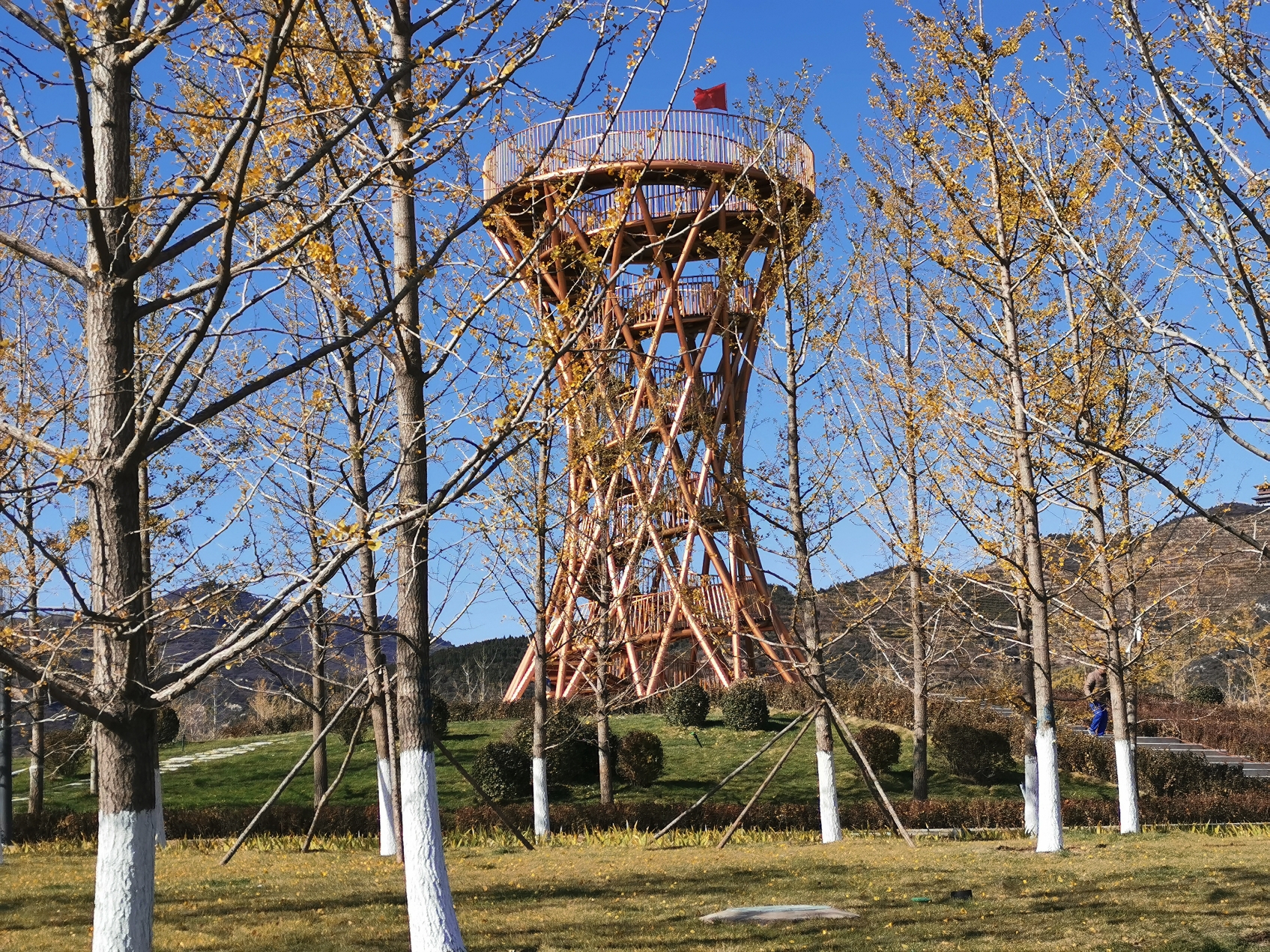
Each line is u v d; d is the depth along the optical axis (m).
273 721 39.25
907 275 15.86
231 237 6.07
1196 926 9.70
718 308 26.12
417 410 9.33
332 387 12.68
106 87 6.73
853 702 34.72
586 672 30.16
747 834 19.20
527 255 8.06
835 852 16.02
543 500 19.06
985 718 31.44
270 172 8.41
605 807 20.44
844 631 19.91
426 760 9.30
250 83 7.65
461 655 63.28
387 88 6.84
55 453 6.16
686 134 24.36
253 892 12.88
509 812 21.45
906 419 16.83
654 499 25.28
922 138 14.45
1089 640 19.67
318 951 9.66
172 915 11.45
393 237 9.68
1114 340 13.48
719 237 18.00
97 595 6.43
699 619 24.56
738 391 27.86
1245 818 20.98
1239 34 6.48
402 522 6.89
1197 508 6.52
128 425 6.50
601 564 22.97
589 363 8.62
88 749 24.00
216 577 7.98
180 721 36.44
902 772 27.70
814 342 17.00
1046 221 12.42
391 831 16.64
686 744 30.03
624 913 11.27
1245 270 6.06
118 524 6.29
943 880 12.79
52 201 6.10
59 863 15.87
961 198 14.81
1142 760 26.53
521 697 38.09
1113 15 6.40
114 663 6.15
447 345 7.87
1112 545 17.89
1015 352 14.82
